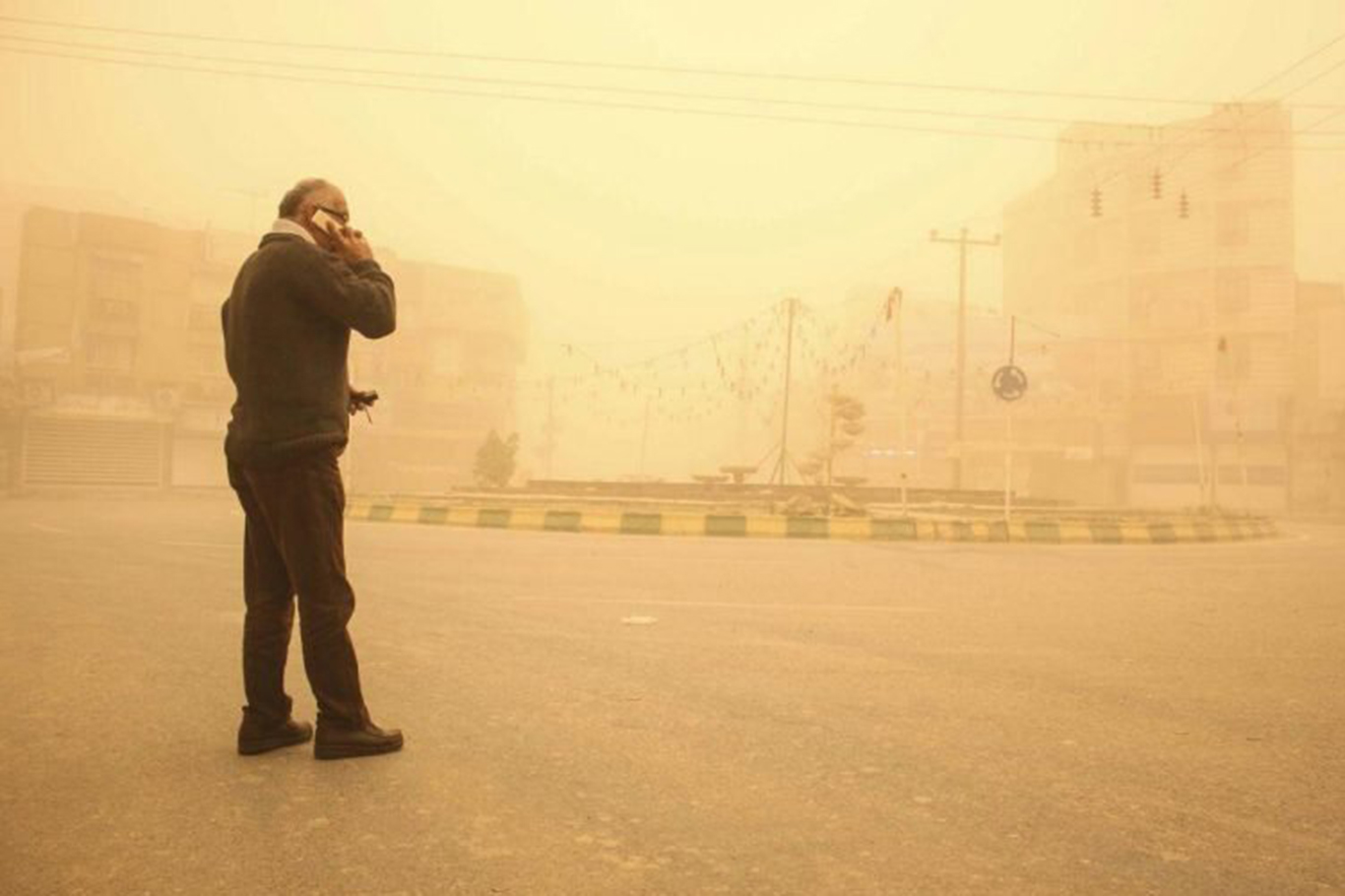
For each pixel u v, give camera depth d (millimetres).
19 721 3172
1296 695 3873
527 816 2332
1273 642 5254
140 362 43625
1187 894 1952
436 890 1897
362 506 18828
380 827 2236
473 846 2135
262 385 2730
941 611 6359
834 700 3664
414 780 2594
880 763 2838
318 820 2273
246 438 2711
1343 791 2639
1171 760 2916
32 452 39656
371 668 4145
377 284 2883
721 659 4496
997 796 2553
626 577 8320
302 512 2746
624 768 2744
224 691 3635
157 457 42781
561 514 16047
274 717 2859
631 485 25797
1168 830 2316
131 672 3994
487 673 4059
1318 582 8984
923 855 2135
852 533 15062
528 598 6750
